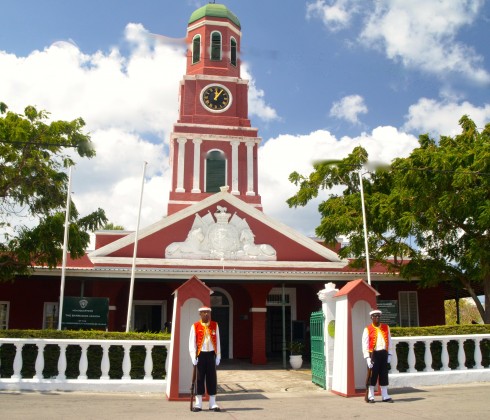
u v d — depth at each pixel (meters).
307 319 24.89
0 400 9.98
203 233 22.62
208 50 30.83
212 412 9.33
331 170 20.72
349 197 20.11
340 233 19.89
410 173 17.64
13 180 17.08
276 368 20.17
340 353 12.00
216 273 20.47
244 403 10.52
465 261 18.03
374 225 19.31
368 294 11.95
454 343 13.48
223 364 21.73
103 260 21.08
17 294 22.27
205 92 29.98
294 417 8.73
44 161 17.56
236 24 31.80
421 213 18.14
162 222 22.45
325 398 11.23
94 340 11.97
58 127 17.50
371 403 10.26
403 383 12.49
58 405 9.59
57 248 17.69
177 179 28.16
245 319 24.31
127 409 9.45
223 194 23.25
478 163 16.58
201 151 28.81
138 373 12.14
